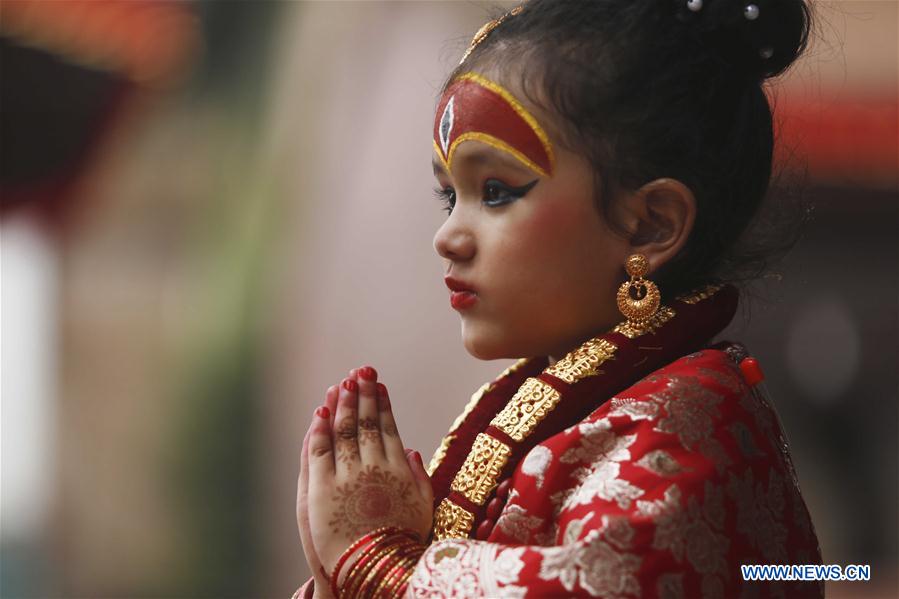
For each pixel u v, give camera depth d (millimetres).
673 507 2445
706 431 2617
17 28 15898
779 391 20188
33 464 18297
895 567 18828
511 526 2604
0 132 17594
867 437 20250
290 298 15195
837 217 20859
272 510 15609
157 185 17312
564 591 2357
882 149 18203
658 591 2373
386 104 14812
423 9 14820
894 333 20578
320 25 15828
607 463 2553
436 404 13969
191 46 16766
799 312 20422
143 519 16438
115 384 16922
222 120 16734
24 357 18141
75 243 17781
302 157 15438
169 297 16719
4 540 17547
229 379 15742
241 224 16219
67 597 16516
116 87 17406
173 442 16172
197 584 15742
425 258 14359
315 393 15016
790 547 2775
